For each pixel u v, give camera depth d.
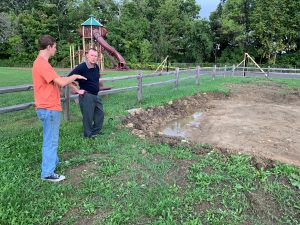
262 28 38.44
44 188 3.80
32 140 5.34
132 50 42.19
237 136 6.64
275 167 4.60
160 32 43.72
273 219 3.44
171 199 3.63
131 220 3.28
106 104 8.62
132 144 5.45
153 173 4.35
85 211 3.40
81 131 5.97
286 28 38.41
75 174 4.24
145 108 8.36
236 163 4.75
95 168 4.43
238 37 40.91
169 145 5.58
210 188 3.96
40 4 44.59
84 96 5.39
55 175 4.00
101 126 5.86
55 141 3.98
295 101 12.29
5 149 4.85
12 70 28.03
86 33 24.23
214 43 45.50
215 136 6.67
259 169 4.70
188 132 7.14
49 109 3.82
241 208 3.57
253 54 42.41
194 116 9.05
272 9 37.97
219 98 12.13
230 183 4.13
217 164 4.66
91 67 5.31
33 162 4.48
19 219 3.13
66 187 3.84
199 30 44.22
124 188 3.89
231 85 14.97
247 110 9.73
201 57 45.12
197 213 3.44
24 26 42.38
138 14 45.06
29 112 7.61
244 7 42.19
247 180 4.21
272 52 40.09
